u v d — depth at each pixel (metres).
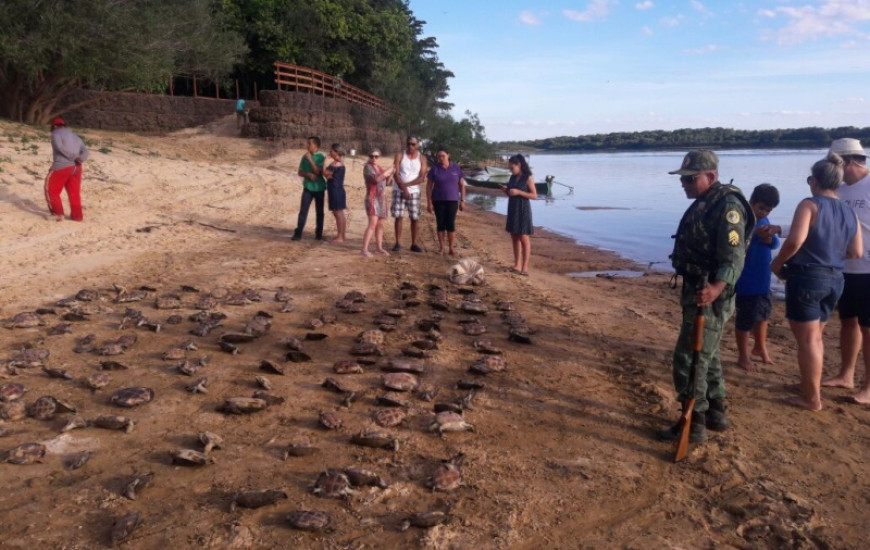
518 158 9.95
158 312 6.84
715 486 3.83
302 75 34.56
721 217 4.12
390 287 8.45
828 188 4.84
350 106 35.69
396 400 4.70
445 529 3.27
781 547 3.27
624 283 10.65
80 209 11.34
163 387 4.91
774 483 3.87
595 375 5.58
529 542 3.23
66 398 4.64
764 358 6.20
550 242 15.64
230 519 3.29
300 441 4.07
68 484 3.56
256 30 34.97
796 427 4.70
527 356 6.00
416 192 11.11
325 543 3.14
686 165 4.33
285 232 12.70
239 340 5.92
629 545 3.24
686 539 3.31
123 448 3.99
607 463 4.05
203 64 27.36
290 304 7.27
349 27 39.75
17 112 22.11
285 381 5.11
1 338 5.79
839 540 3.33
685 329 4.40
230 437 4.18
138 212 12.95
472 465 3.94
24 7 18.66
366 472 3.64
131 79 22.19
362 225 14.26
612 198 30.36
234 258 9.91
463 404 4.76
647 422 4.67
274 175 21.17
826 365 6.27
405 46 48.91
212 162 22.42
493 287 8.98
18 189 12.28
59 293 7.44
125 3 21.00
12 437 4.05
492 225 18.16
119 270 8.73
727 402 5.15
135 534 3.14
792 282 4.93
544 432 4.45
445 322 6.98
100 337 5.96
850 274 5.16
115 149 19.39
